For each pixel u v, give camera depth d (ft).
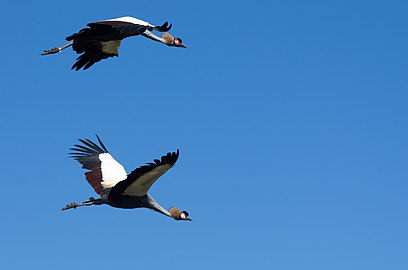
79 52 61.21
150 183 58.34
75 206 60.34
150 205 60.08
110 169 66.08
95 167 66.54
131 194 59.31
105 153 68.03
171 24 57.31
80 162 67.26
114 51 62.34
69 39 55.57
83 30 55.06
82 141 68.18
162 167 56.29
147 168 55.98
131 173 56.39
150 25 57.57
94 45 61.46
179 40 66.23
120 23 55.93
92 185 64.90
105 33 55.31
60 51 64.59
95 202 60.23
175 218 60.34
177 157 55.72
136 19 57.88
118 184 57.98
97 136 68.54
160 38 65.82
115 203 59.67
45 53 64.64
